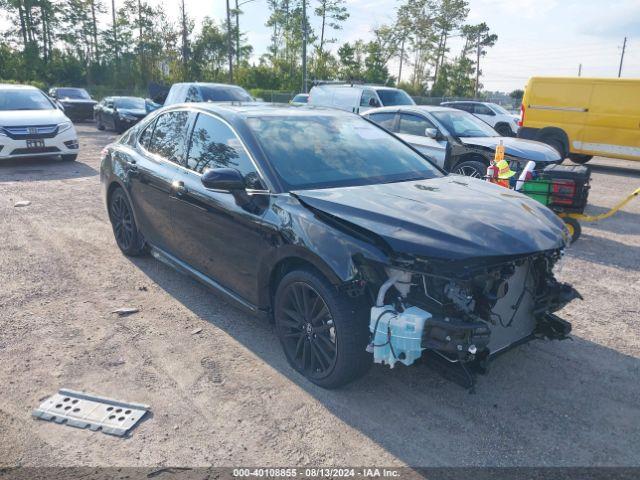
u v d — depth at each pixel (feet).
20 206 26.37
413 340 9.00
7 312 14.35
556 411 10.30
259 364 11.87
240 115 13.46
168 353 12.32
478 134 30.12
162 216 15.39
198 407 10.27
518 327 10.99
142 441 9.29
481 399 10.68
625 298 16.28
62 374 11.35
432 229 9.41
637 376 11.66
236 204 12.12
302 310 10.99
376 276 9.41
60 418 9.86
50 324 13.70
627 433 9.68
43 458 8.84
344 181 12.13
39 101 40.73
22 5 221.46
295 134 13.25
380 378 11.35
